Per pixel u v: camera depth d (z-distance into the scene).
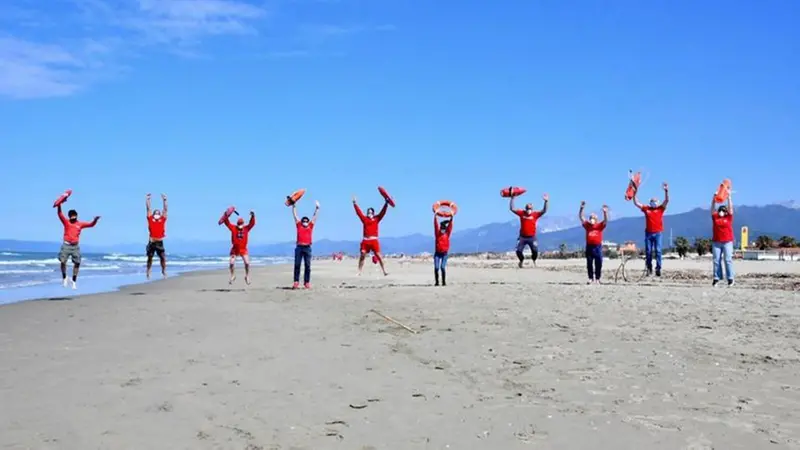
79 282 25.31
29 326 10.84
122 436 5.13
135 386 6.66
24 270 38.31
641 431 5.10
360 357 8.11
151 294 17.66
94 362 7.82
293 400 6.16
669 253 76.69
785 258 56.06
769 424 5.21
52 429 5.29
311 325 10.86
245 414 5.72
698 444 4.78
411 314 11.99
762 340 8.74
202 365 7.67
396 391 6.46
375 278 25.59
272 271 37.16
